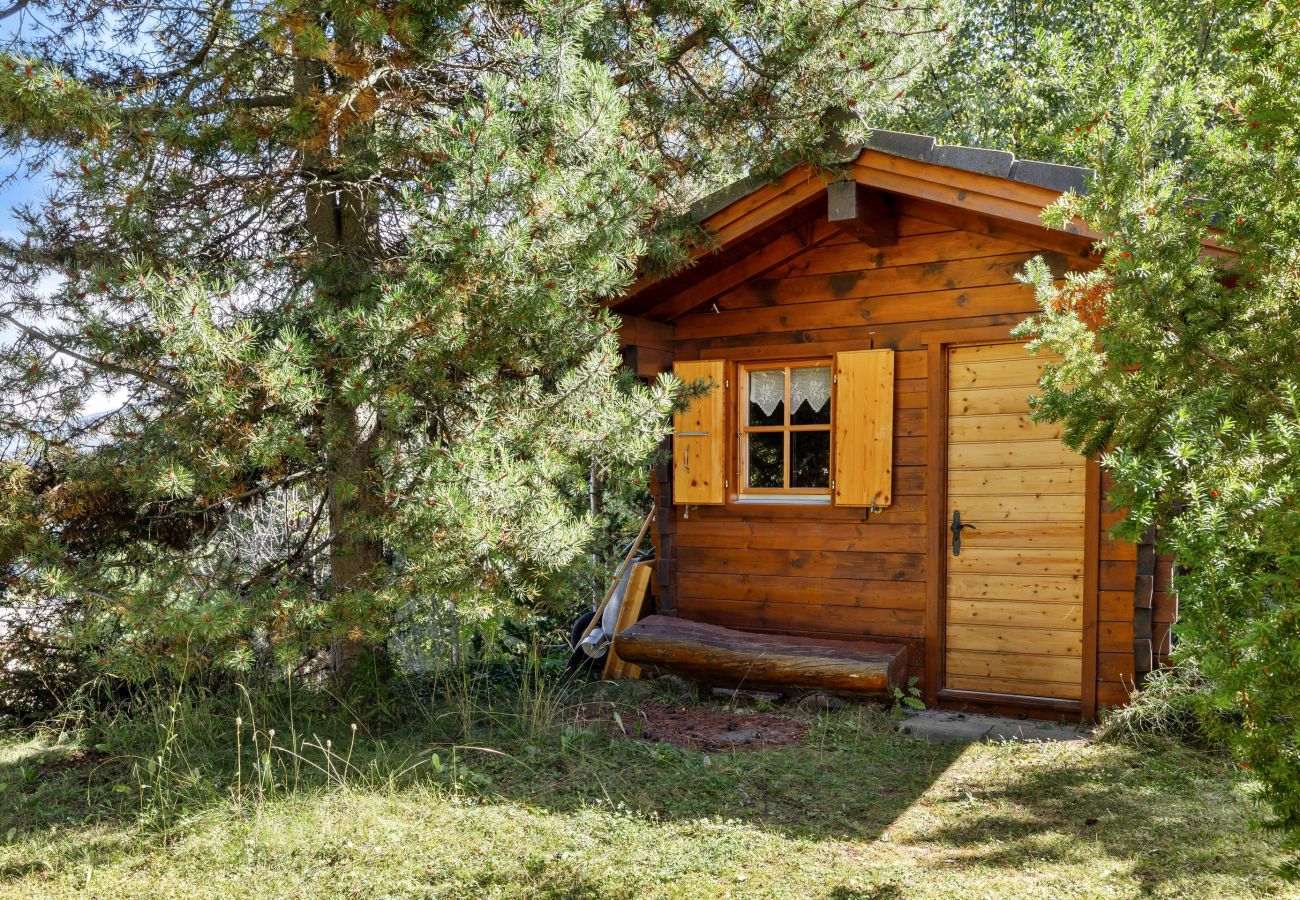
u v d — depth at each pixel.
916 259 6.59
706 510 7.39
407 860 3.93
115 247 5.73
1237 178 3.30
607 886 3.64
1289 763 2.44
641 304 7.15
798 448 7.13
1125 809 4.34
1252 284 3.33
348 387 4.96
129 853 4.07
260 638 6.03
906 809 4.49
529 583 5.43
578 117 5.14
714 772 4.97
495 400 5.50
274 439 4.88
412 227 5.12
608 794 4.62
